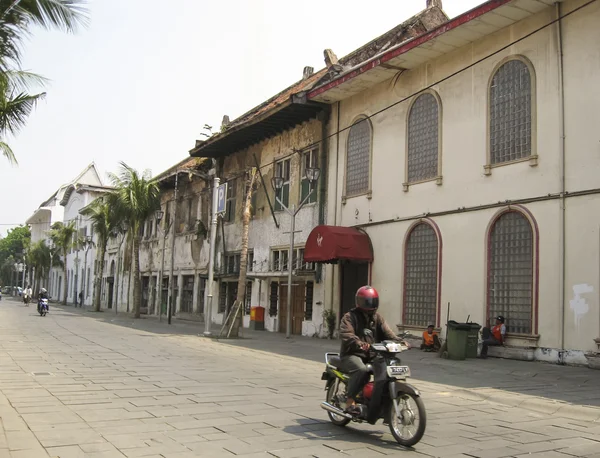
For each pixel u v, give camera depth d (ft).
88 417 23.63
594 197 43.83
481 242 52.34
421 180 59.98
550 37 48.32
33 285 304.50
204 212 114.52
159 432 21.45
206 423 23.12
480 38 54.70
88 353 46.57
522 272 48.75
